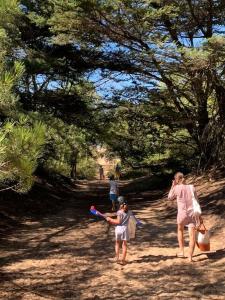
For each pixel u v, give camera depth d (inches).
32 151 235.5
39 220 616.1
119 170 1093.1
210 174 719.7
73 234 502.6
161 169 1003.3
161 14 612.4
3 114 260.1
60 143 789.2
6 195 711.1
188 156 960.9
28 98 700.0
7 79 239.6
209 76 674.8
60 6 618.5
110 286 295.7
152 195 904.3
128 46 713.6
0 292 287.7
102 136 836.0
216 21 714.2
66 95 779.4
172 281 298.5
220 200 543.8
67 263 362.9
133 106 836.0
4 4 314.7
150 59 681.0
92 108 831.1
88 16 632.4
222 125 744.3
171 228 506.0
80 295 279.6
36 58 687.7
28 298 275.0
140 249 403.9
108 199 938.1
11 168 233.6
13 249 423.2
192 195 357.7
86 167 2126.0
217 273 309.1
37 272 336.2
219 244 398.3
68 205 834.8
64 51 768.9
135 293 278.7
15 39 557.9
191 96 814.5
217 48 516.7
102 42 719.7
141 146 939.3
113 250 405.7
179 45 610.2
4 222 559.8
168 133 910.4
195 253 372.5
